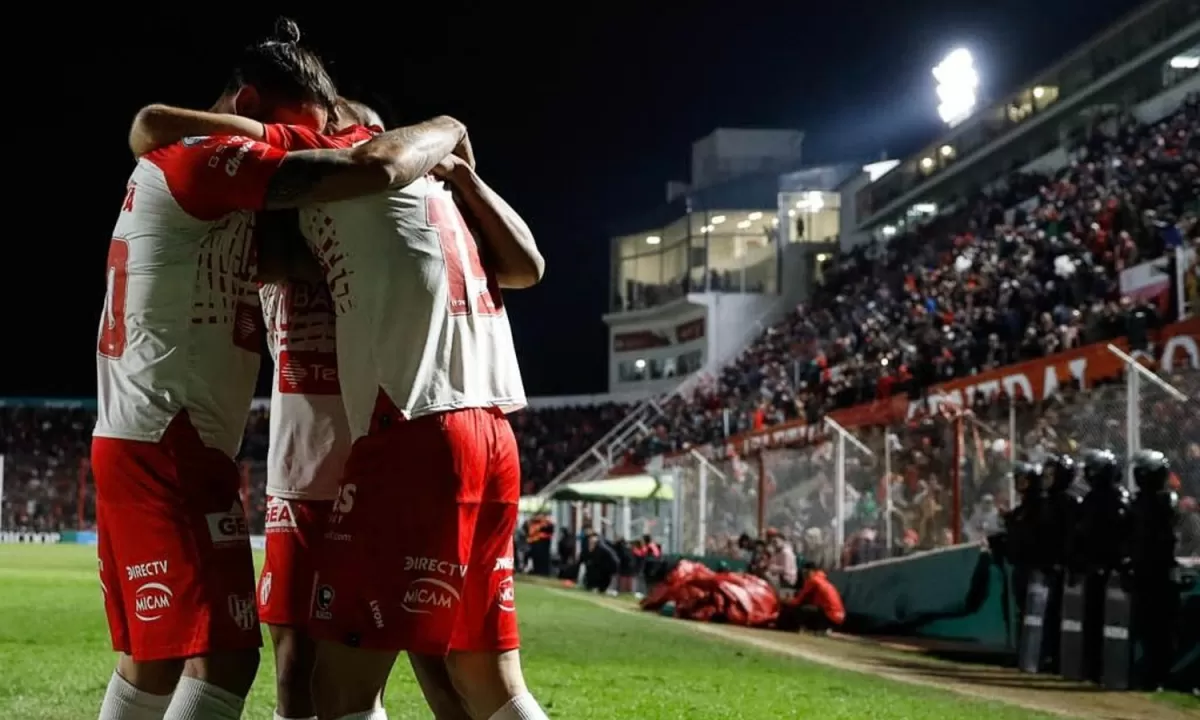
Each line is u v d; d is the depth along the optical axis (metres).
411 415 2.70
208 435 2.93
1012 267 24.66
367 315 2.73
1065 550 10.87
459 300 2.83
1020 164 33.56
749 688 8.23
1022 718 7.56
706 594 17.16
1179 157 22.94
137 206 2.89
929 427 16.03
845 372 27.39
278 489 3.32
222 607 2.88
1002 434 14.98
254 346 3.06
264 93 3.09
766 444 22.72
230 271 2.96
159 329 2.86
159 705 2.97
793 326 39.75
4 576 19.31
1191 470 11.55
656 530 28.67
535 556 33.78
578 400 54.06
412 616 2.63
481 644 2.91
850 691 8.48
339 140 2.98
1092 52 31.50
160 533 2.85
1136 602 9.97
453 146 2.90
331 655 2.70
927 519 15.76
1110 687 10.02
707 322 49.62
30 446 51.50
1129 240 20.11
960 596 14.12
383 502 2.66
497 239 3.07
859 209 46.38
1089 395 13.16
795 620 16.16
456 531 2.71
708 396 40.53
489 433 2.84
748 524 21.80
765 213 50.03
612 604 20.34
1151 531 9.92
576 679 8.15
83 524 48.16
